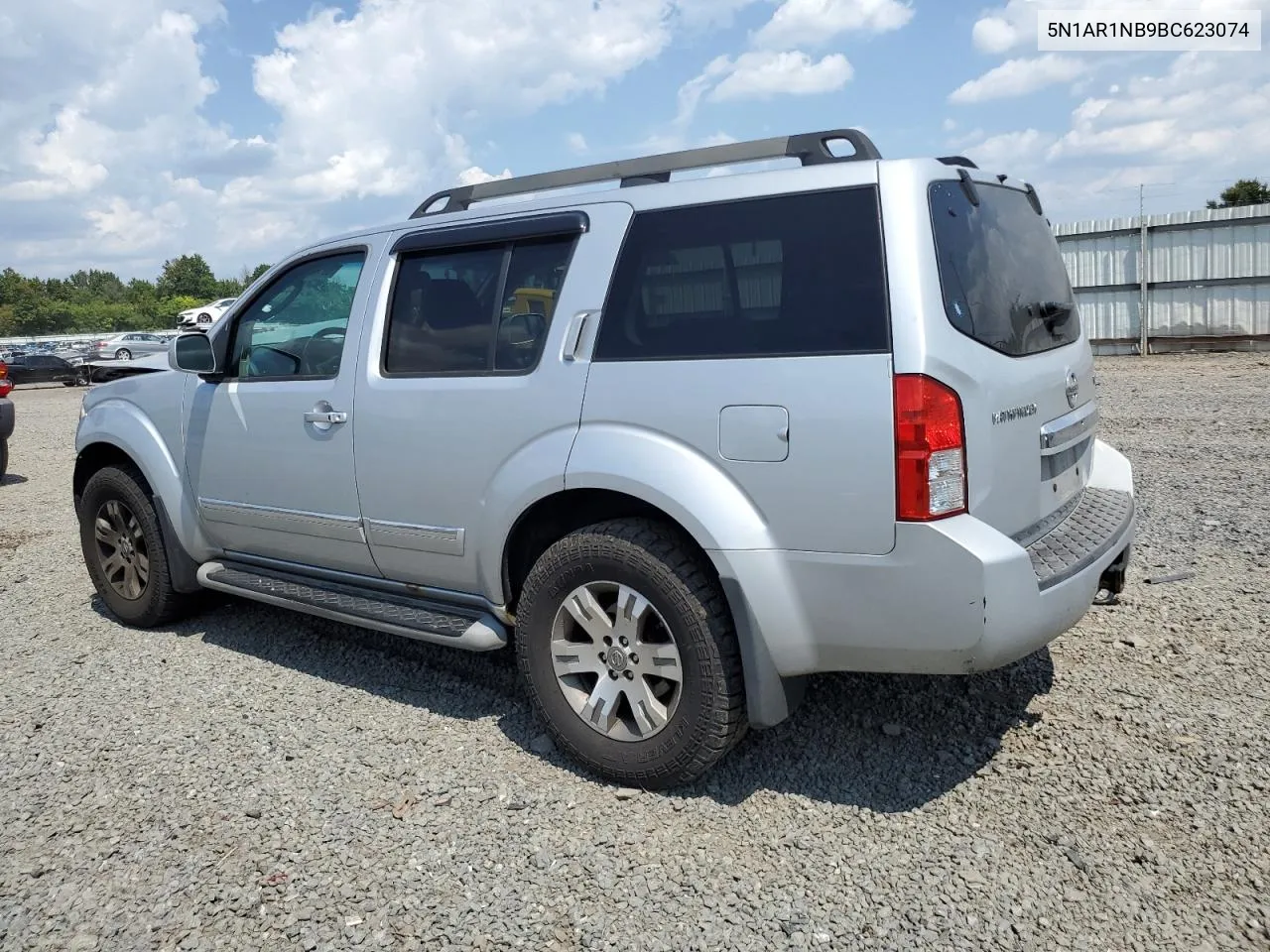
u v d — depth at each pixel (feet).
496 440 11.28
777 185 9.86
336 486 13.10
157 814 10.39
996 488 9.40
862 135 10.30
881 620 9.10
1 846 9.92
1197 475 23.40
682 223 10.36
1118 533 10.89
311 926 8.48
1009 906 8.30
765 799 10.23
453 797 10.51
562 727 10.89
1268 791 9.73
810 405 9.18
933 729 11.53
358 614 12.82
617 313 10.60
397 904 8.72
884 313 9.00
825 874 8.90
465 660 14.43
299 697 13.34
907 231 9.11
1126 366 47.73
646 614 10.23
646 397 10.14
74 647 15.78
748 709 9.80
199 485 15.11
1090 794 9.91
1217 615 14.23
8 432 33.22
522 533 11.63
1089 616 14.52
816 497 9.19
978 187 10.63
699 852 9.34
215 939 8.37
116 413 16.26
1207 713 11.39
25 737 12.41
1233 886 8.41
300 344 13.91
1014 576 8.76
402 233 12.88
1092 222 52.54
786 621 9.50
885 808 9.93
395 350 12.65
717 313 9.98
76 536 24.20
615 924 8.34
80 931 8.54
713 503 9.61
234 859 9.51
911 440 8.75
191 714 12.92
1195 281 50.24
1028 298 10.68
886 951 7.86
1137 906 8.21
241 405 14.26
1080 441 11.87
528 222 11.51
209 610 17.34
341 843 9.71
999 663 9.02
